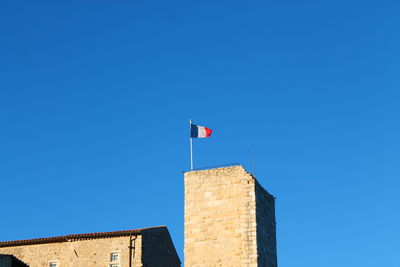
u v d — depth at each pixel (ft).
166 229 229.25
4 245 214.69
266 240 178.40
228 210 175.94
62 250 210.38
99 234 209.36
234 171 179.73
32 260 210.79
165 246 225.56
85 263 206.49
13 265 173.58
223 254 171.73
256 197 176.86
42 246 212.64
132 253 206.08
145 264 206.80
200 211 177.99
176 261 232.94
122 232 208.74
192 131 188.44
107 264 205.26
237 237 172.35
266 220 181.68
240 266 169.07
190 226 177.06
